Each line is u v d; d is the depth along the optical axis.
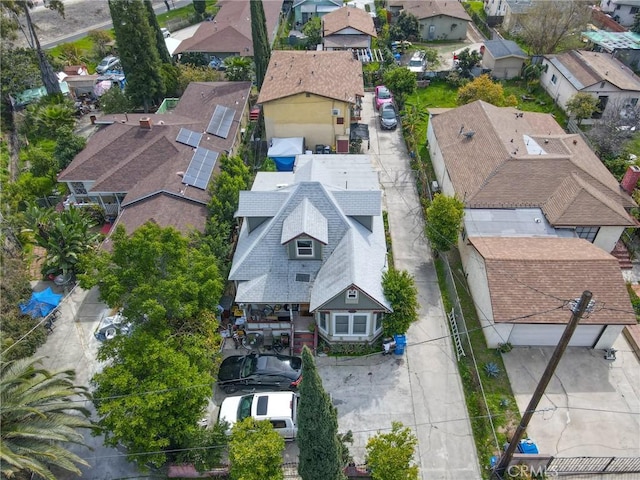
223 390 25.50
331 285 25.30
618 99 46.28
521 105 51.53
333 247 27.53
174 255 22.58
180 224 31.39
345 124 43.44
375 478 19.36
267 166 39.91
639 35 58.75
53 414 20.48
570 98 46.41
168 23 79.31
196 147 38.34
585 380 25.31
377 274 26.44
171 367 20.39
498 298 25.64
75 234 31.70
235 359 26.23
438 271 32.25
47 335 28.56
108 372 20.20
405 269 32.31
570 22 57.03
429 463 22.17
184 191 33.66
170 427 20.45
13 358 25.16
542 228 30.38
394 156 44.06
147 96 50.25
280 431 22.77
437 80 56.59
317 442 16.91
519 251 27.78
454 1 71.06
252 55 61.38
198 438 21.09
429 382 25.62
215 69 59.59
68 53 63.41
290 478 21.64
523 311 25.20
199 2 80.50
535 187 32.22
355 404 24.62
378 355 27.02
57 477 22.19
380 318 26.92
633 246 33.12
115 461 22.72
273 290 26.70
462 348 26.78
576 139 38.00
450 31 68.12
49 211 33.00
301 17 76.94
